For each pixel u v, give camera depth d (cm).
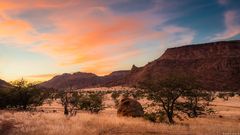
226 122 3406
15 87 5112
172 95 2989
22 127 1825
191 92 3036
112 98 12050
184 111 3469
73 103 5369
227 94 15500
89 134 1686
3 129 1739
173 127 2166
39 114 3012
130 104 3475
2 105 5059
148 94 3081
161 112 3077
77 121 2314
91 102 5525
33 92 5188
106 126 2084
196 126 2312
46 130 1697
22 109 5153
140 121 2630
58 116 2781
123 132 1888
